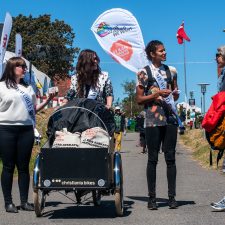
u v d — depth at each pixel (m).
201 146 21.56
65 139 7.05
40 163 7.00
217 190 9.78
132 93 88.25
